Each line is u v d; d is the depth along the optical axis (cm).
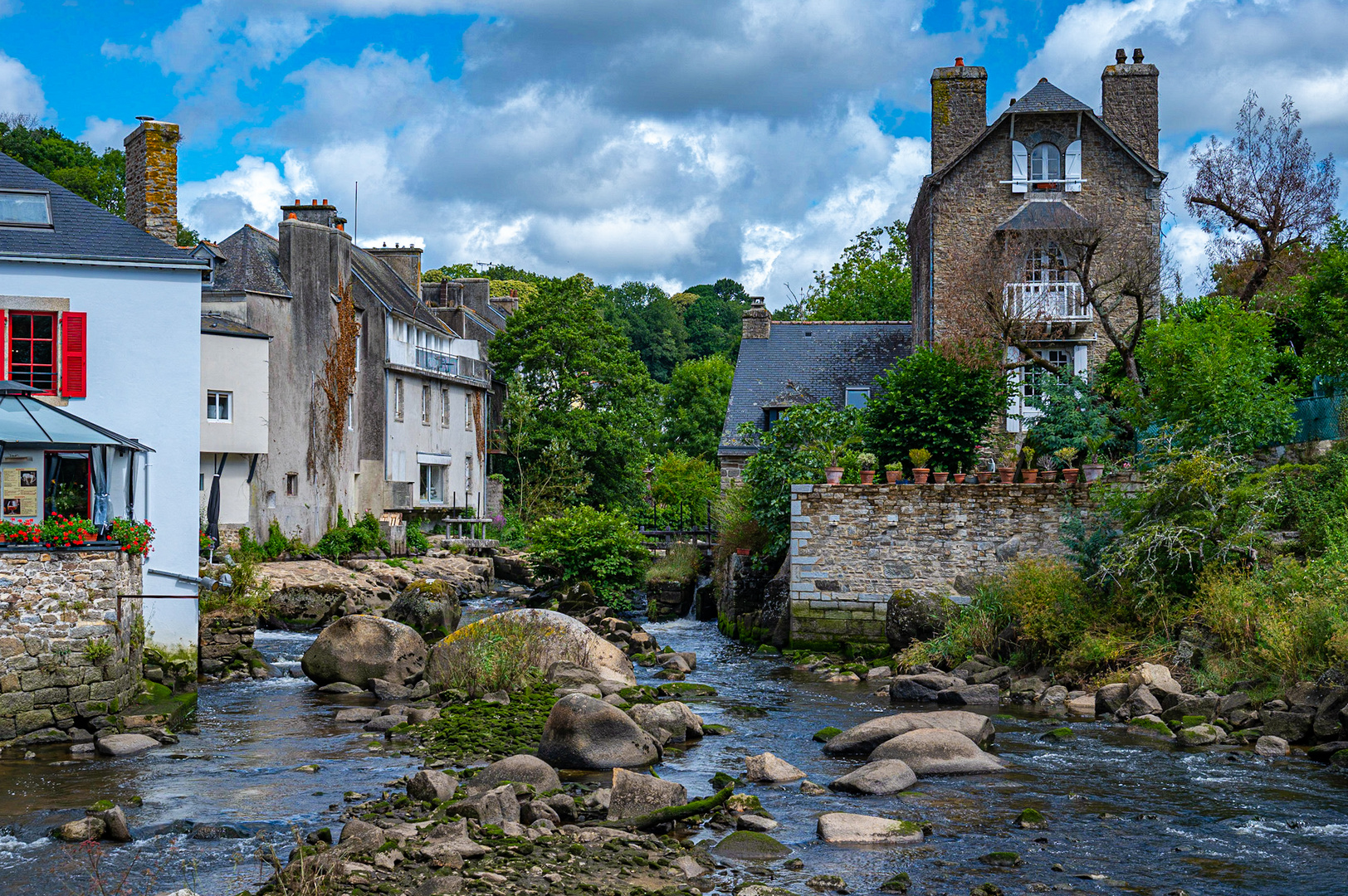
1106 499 1900
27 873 892
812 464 2367
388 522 3725
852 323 3959
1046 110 2864
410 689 1783
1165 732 1423
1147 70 2944
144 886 859
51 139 4966
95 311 1644
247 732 1466
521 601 3030
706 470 4856
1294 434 2103
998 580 1989
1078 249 2520
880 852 952
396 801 1076
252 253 3297
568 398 4838
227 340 2959
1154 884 870
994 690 1669
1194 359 2127
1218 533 1722
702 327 8475
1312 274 2406
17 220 1634
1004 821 1044
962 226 2898
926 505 2086
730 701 1706
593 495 4888
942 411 2375
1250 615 1562
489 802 1009
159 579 1656
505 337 4962
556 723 1279
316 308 3412
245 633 1994
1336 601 1471
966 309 2700
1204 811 1070
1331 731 1309
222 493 2992
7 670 1344
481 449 4734
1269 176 2677
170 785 1173
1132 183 2878
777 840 981
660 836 996
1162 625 1691
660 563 3203
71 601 1402
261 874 882
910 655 1936
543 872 870
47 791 1150
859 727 1347
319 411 3412
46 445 1527
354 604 2653
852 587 2117
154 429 1664
